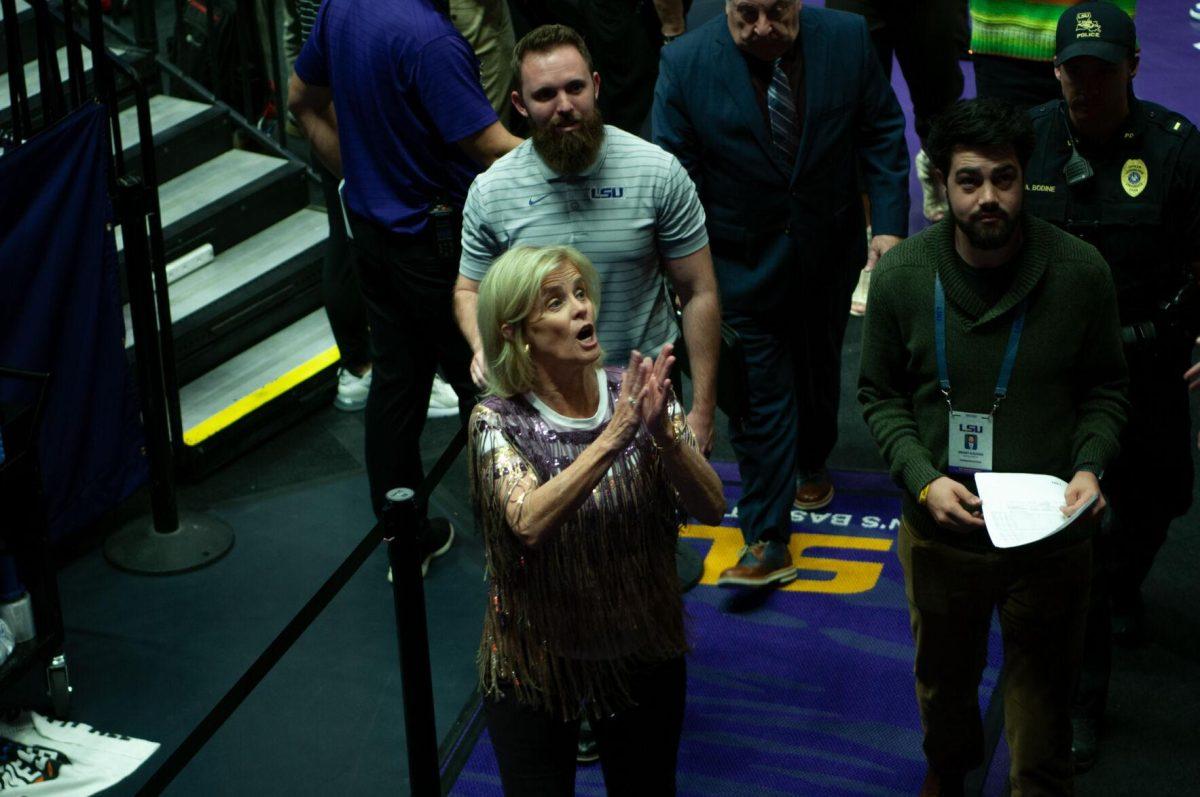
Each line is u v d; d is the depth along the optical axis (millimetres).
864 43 4379
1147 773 3883
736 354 4125
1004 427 3248
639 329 3723
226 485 5301
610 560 2908
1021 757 3457
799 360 4746
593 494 2873
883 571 4711
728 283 4473
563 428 2906
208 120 6090
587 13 6258
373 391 4508
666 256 3725
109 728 4176
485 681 3068
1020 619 3354
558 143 3488
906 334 3299
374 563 4863
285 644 3049
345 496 5227
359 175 4254
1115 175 3570
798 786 3857
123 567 4820
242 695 2973
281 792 3959
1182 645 4344
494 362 2900
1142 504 4023
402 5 4023
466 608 4613
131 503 5207
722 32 4309
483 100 4098
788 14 4133
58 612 4023
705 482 2936
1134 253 3605
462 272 3816
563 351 2846
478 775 3961
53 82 4762
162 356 4973
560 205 3594
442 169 4211
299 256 5906
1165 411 3828
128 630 4570
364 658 4441
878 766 3918
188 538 4891
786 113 4324
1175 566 4695
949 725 3553
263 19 6375
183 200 5832
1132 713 4090
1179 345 3734
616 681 2992
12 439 3848
